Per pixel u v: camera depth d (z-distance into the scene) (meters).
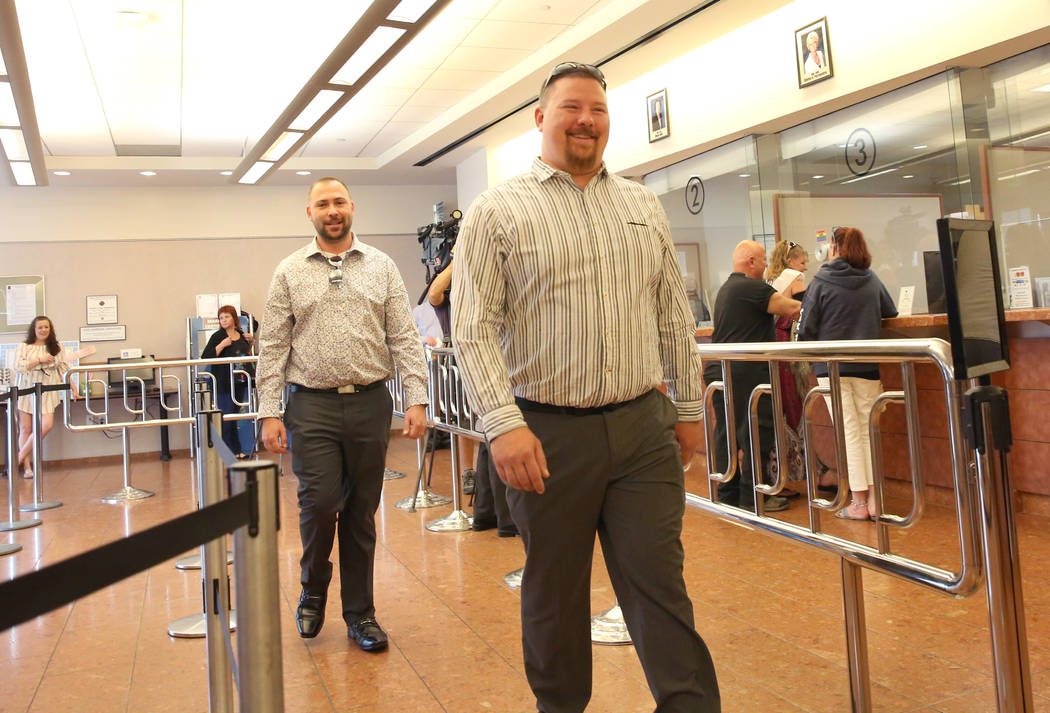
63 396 9.22
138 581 4.06
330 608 3.46
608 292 1.77
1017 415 4.42
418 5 4.78
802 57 6.24
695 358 1.98
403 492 6.10
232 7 5.55
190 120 8.22
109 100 7.47
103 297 10.18
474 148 9.52
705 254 7.81
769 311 4.84
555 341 1.76
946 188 5.66
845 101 6.11
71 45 6.12
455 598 3.46
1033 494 4.38
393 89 7.68
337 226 2.92
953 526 4.16
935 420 4.73
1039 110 5.20
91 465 9.67
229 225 10.68
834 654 2.63
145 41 6.12
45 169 8.52
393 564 4.06
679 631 1.72
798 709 2.25
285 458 8.87
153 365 6.81
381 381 2.99
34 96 7.24
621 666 2.64
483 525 4.72
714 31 6.07
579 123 1.77
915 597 3.17
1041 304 5.25
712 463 2.57
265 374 2.92
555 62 6.58
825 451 5.34
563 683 1.86
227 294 10.58
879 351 1.83
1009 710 1.58
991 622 1.60
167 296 10.42
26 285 9.94
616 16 5.79
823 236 6.69
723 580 3.52
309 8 5.61
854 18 5.84
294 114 6.92
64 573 0.96
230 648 1.78
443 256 6.14
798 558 3.81
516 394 1.84
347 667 2.75
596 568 3.83
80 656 3.03
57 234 10.05
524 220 1.77
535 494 1.79
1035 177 5.25
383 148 9.99
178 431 10.33
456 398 4.83
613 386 1.76
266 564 1.20
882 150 6.08
